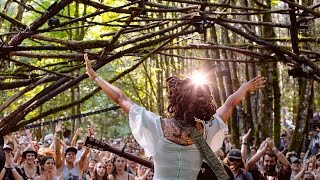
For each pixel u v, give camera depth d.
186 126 3.51
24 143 11.88
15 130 7.40
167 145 3.49
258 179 8.69
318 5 8.73
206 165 3.51
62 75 7.29
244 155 10.60
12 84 7.56
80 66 7.98
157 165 3.51
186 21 7.96
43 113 7.58
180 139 3.49
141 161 4.60
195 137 3.48
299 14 8.55
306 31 13.37
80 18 6.65
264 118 16.84
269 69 16.62
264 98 16.80
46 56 7.84
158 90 29.88
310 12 7.88
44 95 7.37
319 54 10.02
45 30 6.50
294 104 26.67
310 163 10.45
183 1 7.54
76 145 11.77
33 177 8.88
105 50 7.66
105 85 3.82
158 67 29.27
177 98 3.54
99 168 9.45
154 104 35.00
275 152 9.98
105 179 9.47
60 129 10.10
